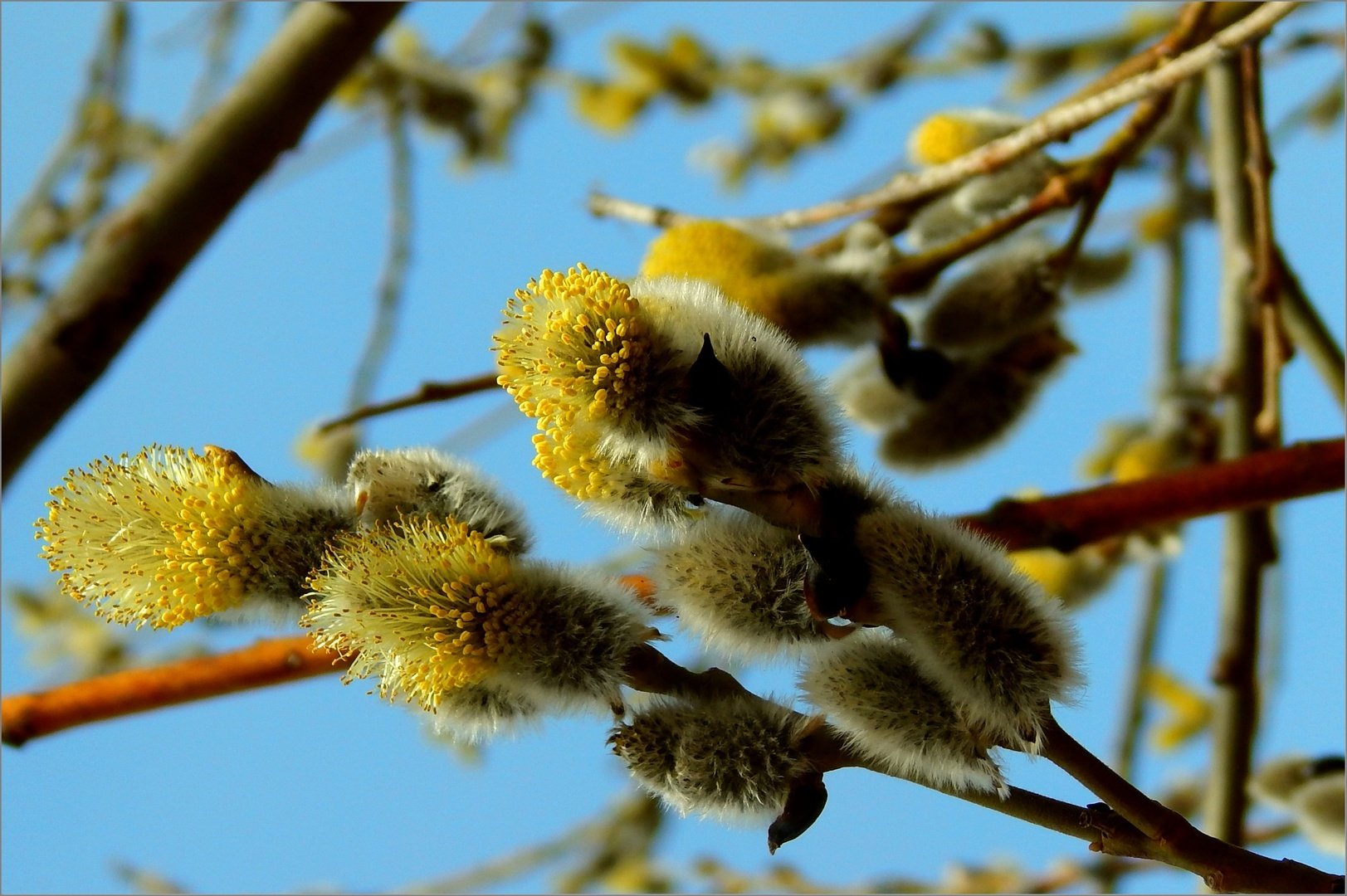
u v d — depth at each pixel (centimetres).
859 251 48
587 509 40
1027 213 49
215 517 40
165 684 46
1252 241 52
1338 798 49
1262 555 50
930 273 48
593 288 39
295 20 43
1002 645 39
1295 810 49
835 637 39
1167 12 63
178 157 43
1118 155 49
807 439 39
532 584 40
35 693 46
